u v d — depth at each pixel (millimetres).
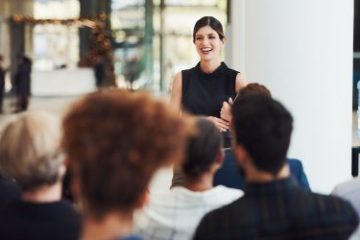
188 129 1438
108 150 1329
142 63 25266
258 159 1718
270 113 1738
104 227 1326
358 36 6629
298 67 4684
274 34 4707
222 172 2744
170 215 2078
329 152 4762
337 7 4672
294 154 4727
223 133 3500
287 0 4656
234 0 5398
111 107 1376
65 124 1395
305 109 4699
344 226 1718
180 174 2510
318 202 1733
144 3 25219
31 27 25578
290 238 1695
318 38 4660
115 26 25531
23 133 1903
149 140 1347
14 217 1843
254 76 4805
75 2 25688
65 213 1867
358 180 2420
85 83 24875
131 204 1342
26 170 1870
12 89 21016
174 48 25203
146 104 1396
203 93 3934
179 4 24812
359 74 6648
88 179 1329
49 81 24344
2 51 25125
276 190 1721
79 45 25688
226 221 1693
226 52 5883
